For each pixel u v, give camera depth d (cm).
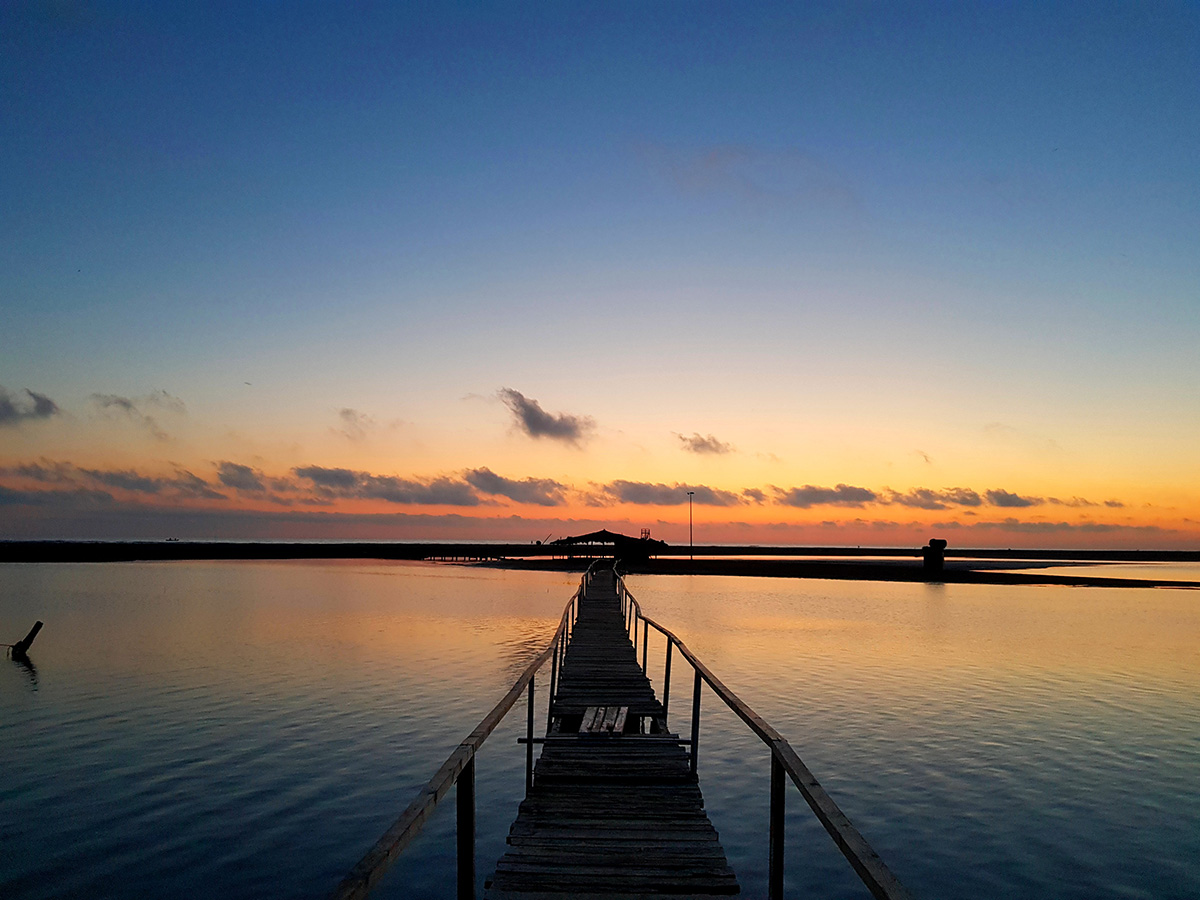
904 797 1385
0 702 2120
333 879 1077
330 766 1534
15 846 1179
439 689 2252
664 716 1358
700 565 9294
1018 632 3634
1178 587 6850
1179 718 1958
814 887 1059
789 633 3541
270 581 7056
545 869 738
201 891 1044
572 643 2125
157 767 1533
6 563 10562
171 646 3088
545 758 1113
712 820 1288
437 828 1252
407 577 7769
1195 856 1166
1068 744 1714
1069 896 1049
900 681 2411
